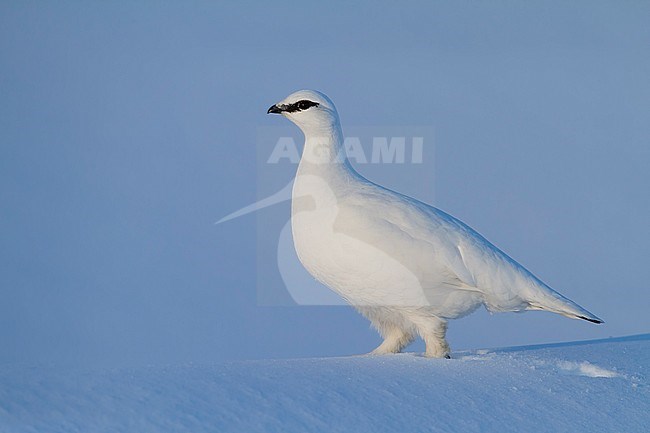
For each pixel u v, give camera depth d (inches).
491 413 361.4
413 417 348.5
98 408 325.1
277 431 322.0
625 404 385.4
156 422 317.4
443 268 468.4
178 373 371.6
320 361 417.1
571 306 483.8
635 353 484.1
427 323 486.6
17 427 303.7
